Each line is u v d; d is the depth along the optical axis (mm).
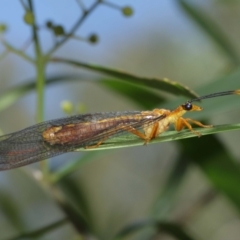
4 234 240
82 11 204
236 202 213
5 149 202
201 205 236
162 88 200
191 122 206
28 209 248
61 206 211
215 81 206
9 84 276
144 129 203
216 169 212
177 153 228
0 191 234
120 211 247
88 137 202
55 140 202
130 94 219
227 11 261
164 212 223
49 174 211
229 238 270
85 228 211
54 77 220
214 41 230
